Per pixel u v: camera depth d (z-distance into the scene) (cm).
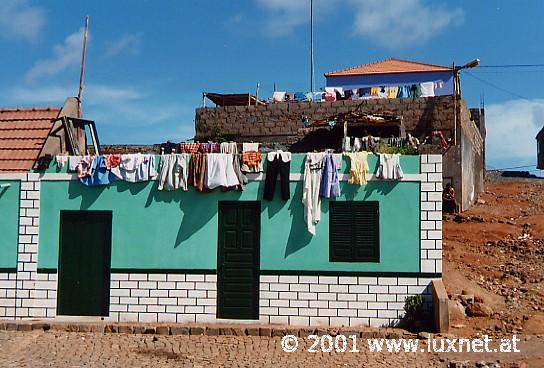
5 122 1602
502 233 2166
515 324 1334
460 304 1387
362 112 2519
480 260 1856
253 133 2789
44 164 1455
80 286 1435
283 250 1389
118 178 1433
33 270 1441
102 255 1434
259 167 1399
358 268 1370
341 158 1386
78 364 1127
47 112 1612
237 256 1402
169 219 1420
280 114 2770
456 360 1122
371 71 3066
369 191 1379
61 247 1443
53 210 1449
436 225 1360
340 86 3078
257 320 1385
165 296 1407
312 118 2728
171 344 1255
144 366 1115
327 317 1370
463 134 2580
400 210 1372
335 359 1152
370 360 1143
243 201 1405
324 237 1381
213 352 1202
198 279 1403
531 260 1848
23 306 1438
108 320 1410
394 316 1356
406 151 1468
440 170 1366
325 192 1373
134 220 1430
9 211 1459
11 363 1134
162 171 1420
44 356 1177
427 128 2553
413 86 2753
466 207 2605
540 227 2234
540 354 1148
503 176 4225
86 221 1444
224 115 2828
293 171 1398
